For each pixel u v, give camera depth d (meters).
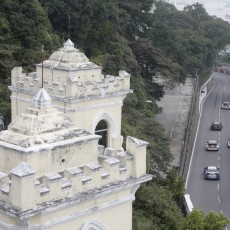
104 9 86.94
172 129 93.75
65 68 46.19
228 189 74.38
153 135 69.44
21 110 47.78
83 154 25.66
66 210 23.94
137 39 97.12
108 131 47.72
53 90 44.44
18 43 72.19
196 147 94.62
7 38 71.44
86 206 24.81
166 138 70.69
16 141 24.41
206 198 70.62
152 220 52.41
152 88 94.50
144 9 102.94
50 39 75.56
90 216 25.17
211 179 77.75
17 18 72.75
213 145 92.44
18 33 72.69
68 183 23.95
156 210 53.31
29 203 22.39
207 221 49.28
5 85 61.41
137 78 85.62
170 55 104.94
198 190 73.44
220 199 70.44
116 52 85.56
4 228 22.98
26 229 22.59
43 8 81.38
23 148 23.84
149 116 79.94
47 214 23.16
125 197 26.75
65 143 24.84
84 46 85.50
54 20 83.88
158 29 105.19
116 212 26.48
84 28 84.31
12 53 69.19
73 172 24.17
